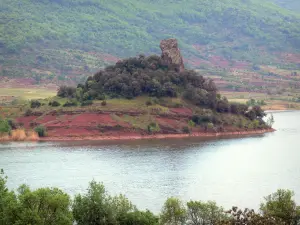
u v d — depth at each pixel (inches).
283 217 5575.8
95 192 5629.9
